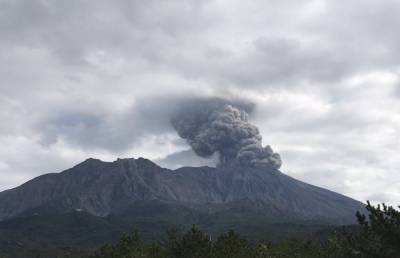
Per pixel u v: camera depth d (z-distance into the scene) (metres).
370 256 25.97
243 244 64.69
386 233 25.53
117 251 65.12
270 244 69.81
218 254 60.75
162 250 62.94
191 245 60.59
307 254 64.50
